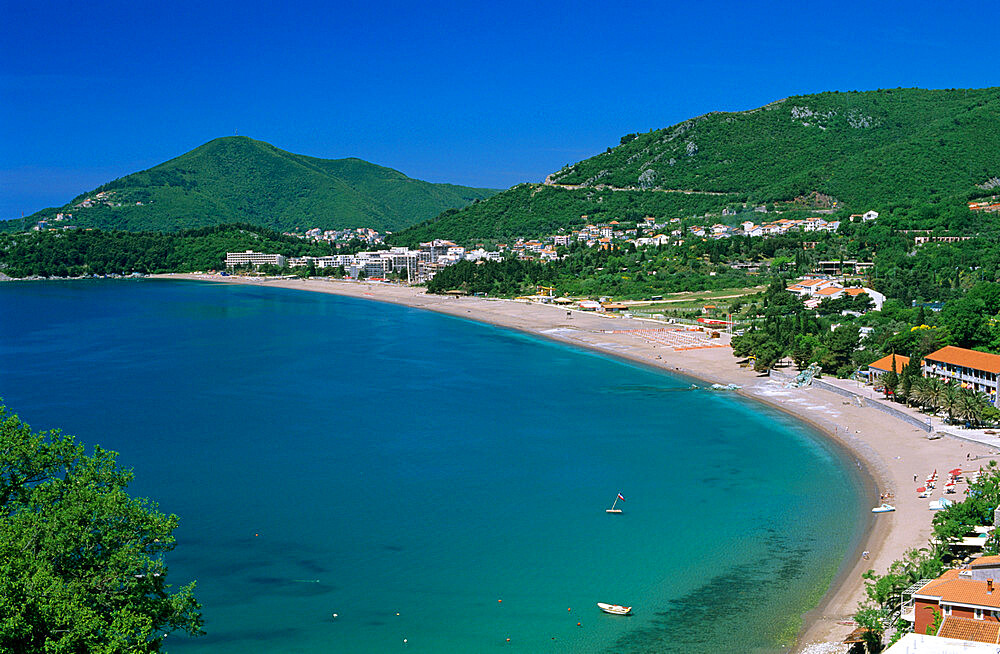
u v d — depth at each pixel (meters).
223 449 164.50
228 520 127.50
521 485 143.62
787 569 109.38
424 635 94.94
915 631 84.12
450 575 109.69
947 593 83.06
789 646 90.69
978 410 166.25
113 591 72.25
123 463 155.25
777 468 151.25
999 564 88.50
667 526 124.81
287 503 134.88
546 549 117.12
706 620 97.06
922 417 174.88
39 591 65.38
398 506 133.75
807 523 124.75
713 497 136.75
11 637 62.19
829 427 177.25
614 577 108.56
